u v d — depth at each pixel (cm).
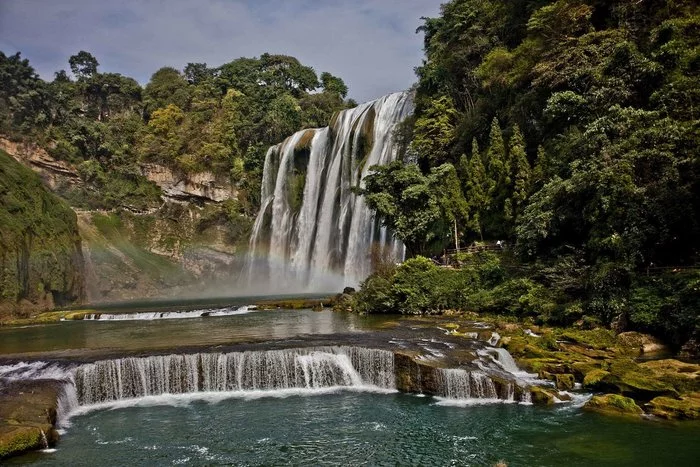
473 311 2909
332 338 2262
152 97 8675
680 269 2169
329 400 1764
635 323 2112
